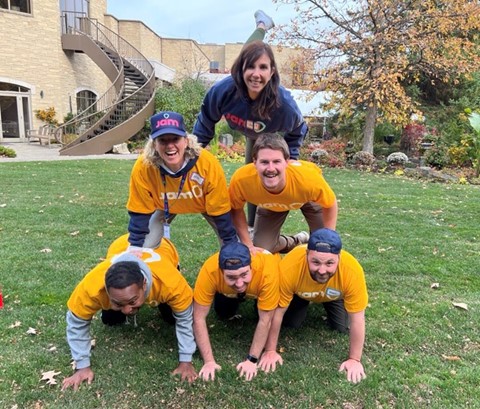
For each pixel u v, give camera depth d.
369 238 5.39
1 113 18.36
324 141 16.70
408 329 3.18
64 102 19.94
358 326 2.62
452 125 14.32
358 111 15.52
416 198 8.03
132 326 3.19
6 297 3.56
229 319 3.35
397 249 4.96
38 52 18.64
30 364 2.70
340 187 9.09
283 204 2.94
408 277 4.16
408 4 12.61
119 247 2.89
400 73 13.06
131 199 2.73
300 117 3.22
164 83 22.36
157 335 3.09
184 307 2.59
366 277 4.12
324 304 3.20
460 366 2.76
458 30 14.17
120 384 2.53
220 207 2.77
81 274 4.04
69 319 2.49
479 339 3.07
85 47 19.48
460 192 8.83
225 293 2.74
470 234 5.63
